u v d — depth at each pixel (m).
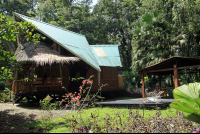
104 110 7.81
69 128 4.75
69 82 12.04
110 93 14.41
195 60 9.59
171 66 10.45
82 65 13.14
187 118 5.00
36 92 10.23
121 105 8.59
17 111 8.02
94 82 13.69
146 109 8.14
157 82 18.06
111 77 14.67
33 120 6.07
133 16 25.70
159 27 15.63
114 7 27.31
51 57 9.83
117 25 27.38
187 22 14.66
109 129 4.23
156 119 4.60
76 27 25.34
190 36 15.45
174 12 15.04
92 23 26.59
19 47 11.27
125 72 20.86
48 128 5.03
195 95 5.25
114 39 29.61
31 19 12.71
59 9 28.72
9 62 6.28
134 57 18.56
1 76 6.39
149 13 16.17
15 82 10.47
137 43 18.14
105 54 15.59
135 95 15.21
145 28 16.33
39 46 11.31
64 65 11.98
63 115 6.78
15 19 12.30
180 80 17.33
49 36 11.36
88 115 6.67
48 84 10.55
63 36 13.34
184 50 15.35
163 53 15.63
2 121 5.89
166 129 4.25
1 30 6.21
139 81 19.34
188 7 13.70
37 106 9.91
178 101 5.33
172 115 6.26
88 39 25.19
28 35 6.77
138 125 4.33
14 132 4.64
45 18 27.61
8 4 24.52
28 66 11.02
